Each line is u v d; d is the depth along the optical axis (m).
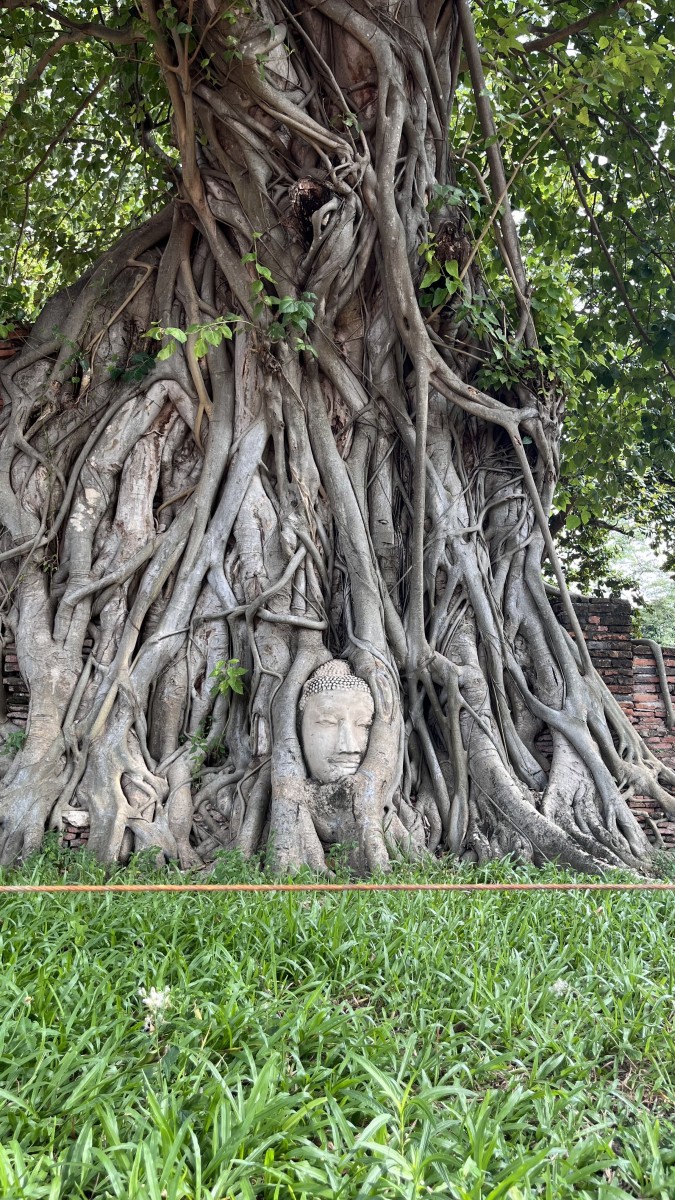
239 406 9.98
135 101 11.58
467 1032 3.99
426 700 9.61
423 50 9.90
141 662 9.19
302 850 8.13
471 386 10.05
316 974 4.46
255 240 9.78
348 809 8.38
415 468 9.60
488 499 10.48
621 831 9.12
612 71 9.88
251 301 9.85
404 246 9.51
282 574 9.37
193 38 9.48
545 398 10.40
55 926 4.99
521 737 9.78
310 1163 2.82
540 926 5.55
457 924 5.43
